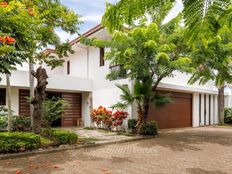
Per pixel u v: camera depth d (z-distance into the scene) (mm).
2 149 7883
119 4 1355
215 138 12250
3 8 5652
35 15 7883
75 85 16609
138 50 10906
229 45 10742
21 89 15414
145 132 12688
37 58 12266
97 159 7707
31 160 7492
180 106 18312
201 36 1348
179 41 10727
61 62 12820
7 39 5461
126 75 12695
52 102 11398
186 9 1281
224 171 6430
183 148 9586
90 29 15352
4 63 5828
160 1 1374
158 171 6422
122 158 7867
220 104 19766
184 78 18062
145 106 12836
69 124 17938
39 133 10469
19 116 13180
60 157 7957
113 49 12094
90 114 16797
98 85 16844
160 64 11172
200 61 11422
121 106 12945
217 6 1233
